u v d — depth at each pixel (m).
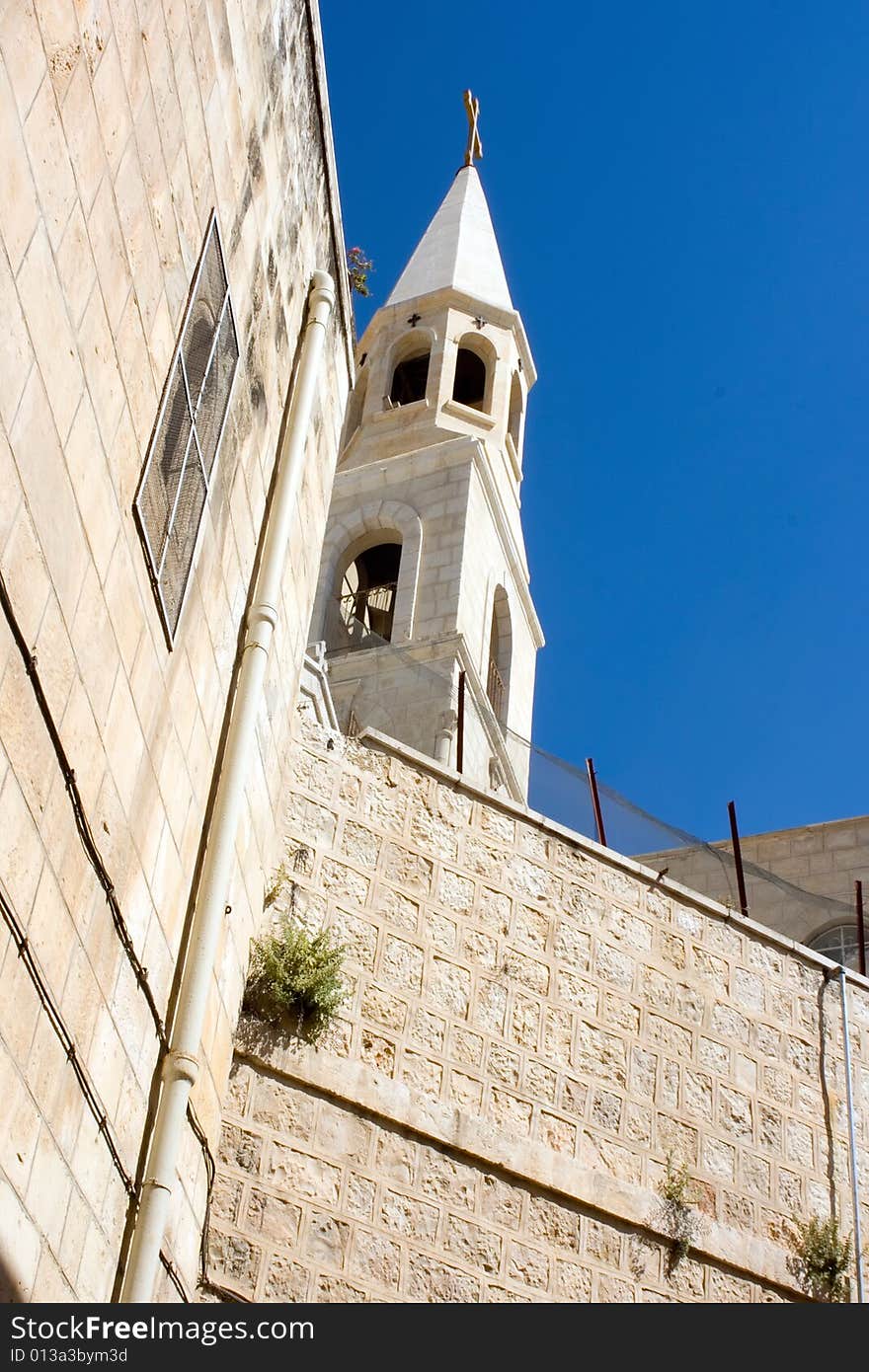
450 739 25.09
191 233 9.23
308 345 12.53
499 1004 13.90
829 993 16.36
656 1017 14.89
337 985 12.57
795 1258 14.36
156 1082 8.86
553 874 15.00
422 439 33.09
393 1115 12.64
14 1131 6.70
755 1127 14.95
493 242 38.75
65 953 7.32
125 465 8.07
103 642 7.77
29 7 6.66
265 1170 11.75
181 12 8.96
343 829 13.87
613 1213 13.43
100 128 7.61
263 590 11.09
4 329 6.43
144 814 8.55
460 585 29.27
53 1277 7.24
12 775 6.64
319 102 12.70
